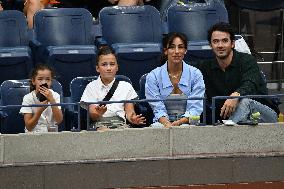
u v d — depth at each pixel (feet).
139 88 69.67
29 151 56.75
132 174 57.36
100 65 63.10
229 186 58.23
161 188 57.57
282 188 58.70
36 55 76.48
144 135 57.52
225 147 58.23
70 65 72.33
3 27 76.79
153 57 73.10
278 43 88.69
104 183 57.21
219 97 59.26
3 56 71.97
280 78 86.12
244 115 60.54
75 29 77.20
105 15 78.07
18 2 88.48
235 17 89.45
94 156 57.21
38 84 61.82
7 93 66.03
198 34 78.38
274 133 58.70
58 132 57.11
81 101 60.90
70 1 89.04
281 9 88.38
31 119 61.41
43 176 56.70
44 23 76.84
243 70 63.93
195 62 67.21
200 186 57.98
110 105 62.64
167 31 78.38
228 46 63.57
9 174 56.49
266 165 58.54
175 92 63.62
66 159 57.00
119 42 77.41
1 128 65.31
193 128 57.93
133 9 78.43
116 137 57.31
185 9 79.05
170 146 57.77
